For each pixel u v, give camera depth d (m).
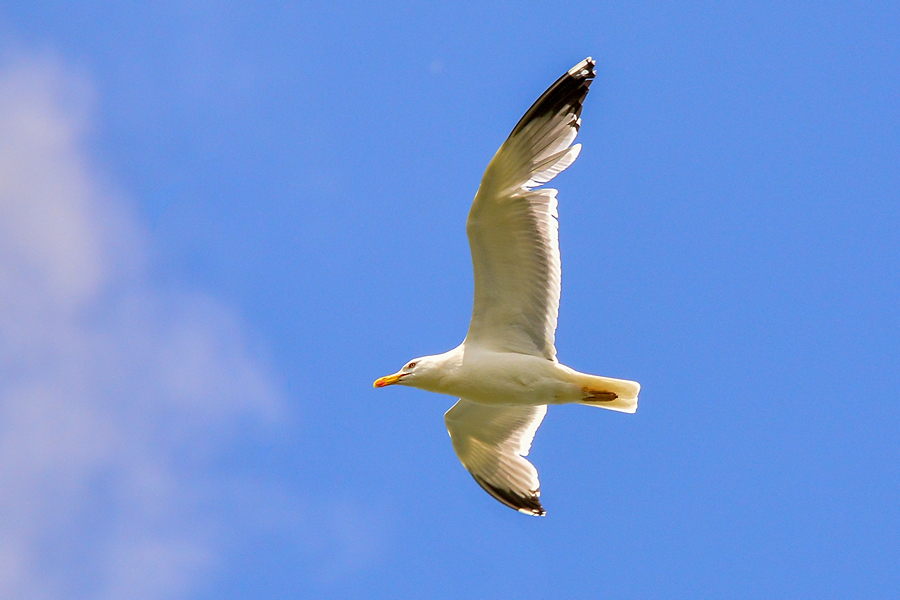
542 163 14.10
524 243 14.36
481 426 16.80
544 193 14.18
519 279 14.62
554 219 14.25
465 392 14.98
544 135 14.04
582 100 14.30
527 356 14.72
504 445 17.00
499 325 14.91
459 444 17.05
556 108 14.11
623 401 14.73
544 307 14.64
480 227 14.24
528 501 17.06
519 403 15.02
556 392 14.74
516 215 14.19
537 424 16.80
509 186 14.02
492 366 14.70
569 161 14.24
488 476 17.30
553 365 14.69
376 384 15.11
